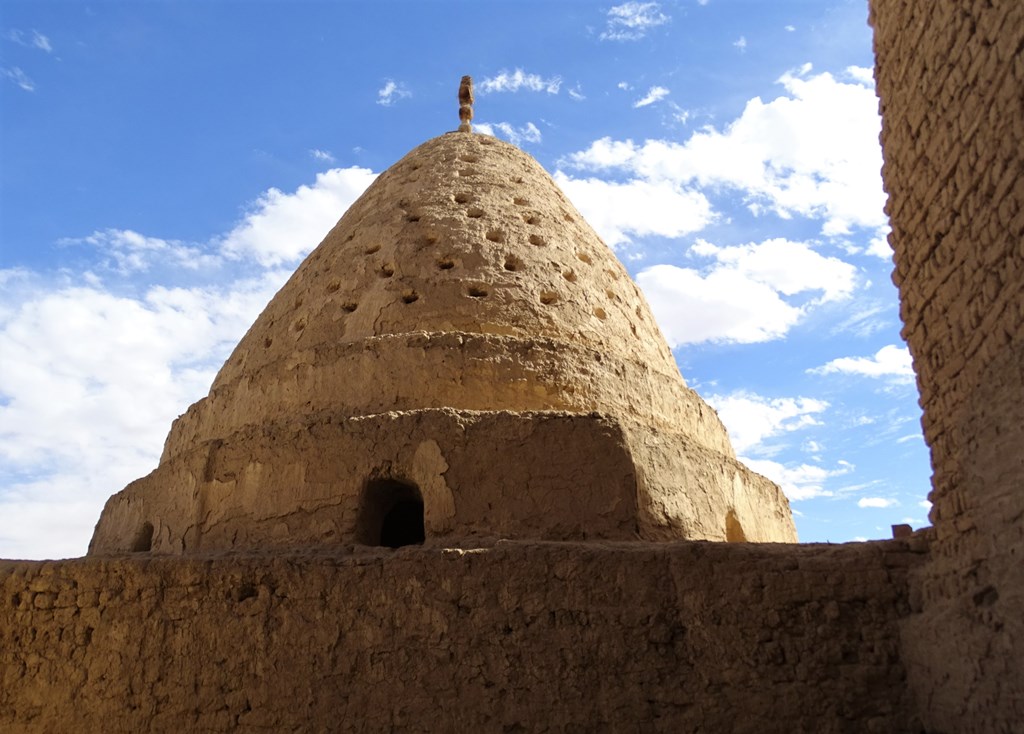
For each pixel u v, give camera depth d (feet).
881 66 28.22
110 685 28.14
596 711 25.75
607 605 26.81
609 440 33.37
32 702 28.48
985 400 21.89
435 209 46.80
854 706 25.36
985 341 21.83
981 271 21.93
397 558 28.04
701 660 26.13
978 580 22.34
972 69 21.98
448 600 27.25
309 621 27.68
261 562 28.66
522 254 44.75
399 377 37.73
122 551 40.24
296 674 27.17
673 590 26.94
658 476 34.65
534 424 33.58
